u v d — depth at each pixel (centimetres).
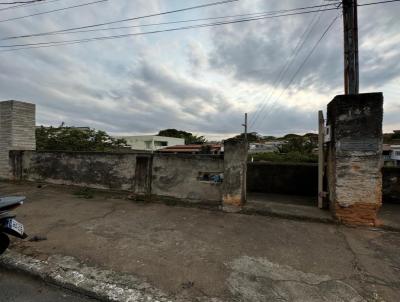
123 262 275
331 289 228
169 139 3772
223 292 223
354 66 492
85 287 232
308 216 425
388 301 212
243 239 343
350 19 494
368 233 370
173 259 283
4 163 769
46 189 653
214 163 500
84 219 420
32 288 241
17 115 760
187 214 459
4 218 279
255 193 668
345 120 399
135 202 541
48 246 313
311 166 647
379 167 385
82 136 1473
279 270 261
